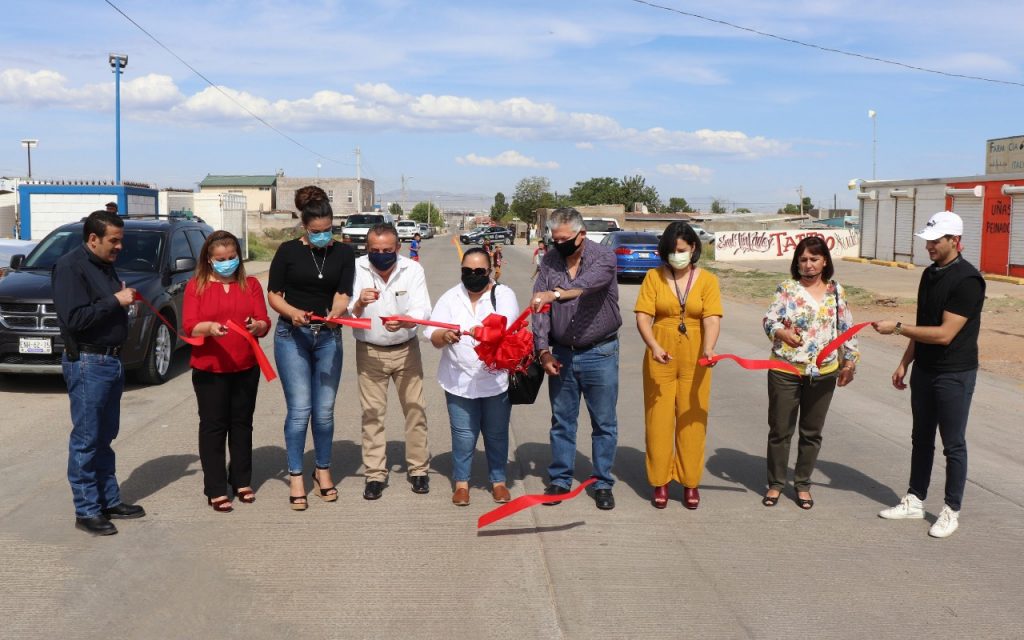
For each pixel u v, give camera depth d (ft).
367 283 18.98
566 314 18.33
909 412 28.19
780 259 132.57
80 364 16.88
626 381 33.94
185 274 35.24
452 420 18.98
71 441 17.08
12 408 28.30
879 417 27.43
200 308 18.11
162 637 13.00
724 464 22.45
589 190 390.01
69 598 14.28
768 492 19.21
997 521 18.07
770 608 14.02
